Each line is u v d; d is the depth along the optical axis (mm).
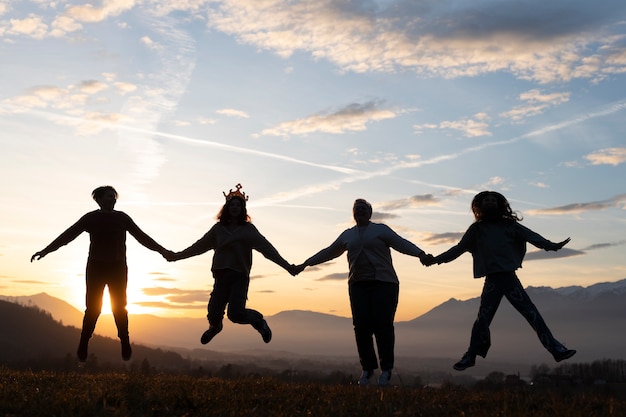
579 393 8281
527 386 9219
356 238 11164
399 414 6918
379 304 10977
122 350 11406
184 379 9672
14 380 9125
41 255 11062
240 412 6793
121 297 11281
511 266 9836
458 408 7336
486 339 9820
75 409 6617
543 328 9508
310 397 7988
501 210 10086
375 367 11273
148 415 6801
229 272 10766
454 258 10328
